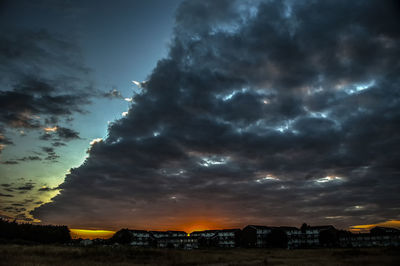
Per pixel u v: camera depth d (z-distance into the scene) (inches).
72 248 1973.4
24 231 4212.6
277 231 4357.8
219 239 5216.5
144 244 5024.6
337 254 2151.8
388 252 2122.3
